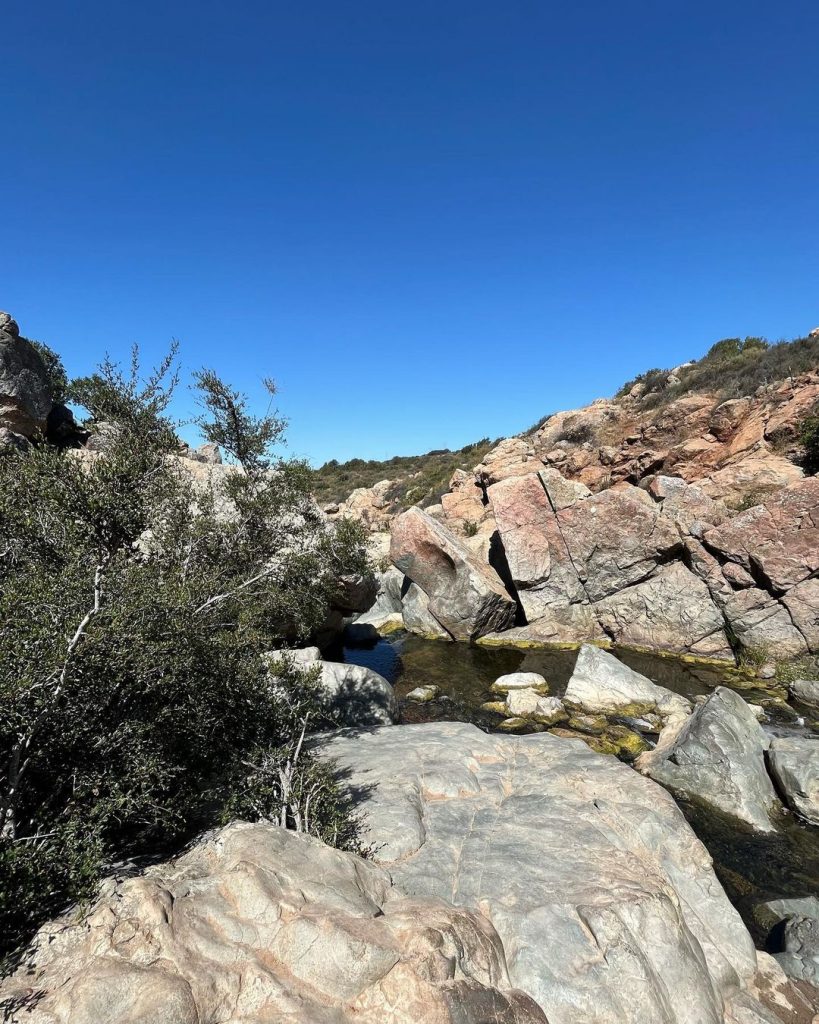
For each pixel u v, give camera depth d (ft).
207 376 32.78
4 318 50.55
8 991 10.19
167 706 17.01
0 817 12.75
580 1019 13.82
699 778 29.91
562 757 27.58
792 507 54.08
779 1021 15.85
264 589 28.78
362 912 13.14
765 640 54.80
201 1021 9.91
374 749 28.68
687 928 17.20
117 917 11.71
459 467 172.76
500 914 16.38
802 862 24.71
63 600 15.11
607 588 65.57
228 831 15.79
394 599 84.17
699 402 96.17
